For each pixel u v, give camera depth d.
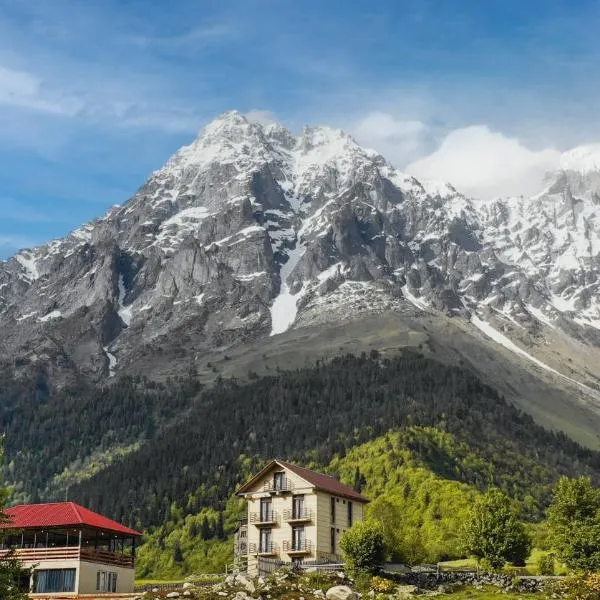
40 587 122.75
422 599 114.31
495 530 146.25
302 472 157.00
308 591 113.31
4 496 82.81
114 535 132.62
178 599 109.50
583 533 130.25
